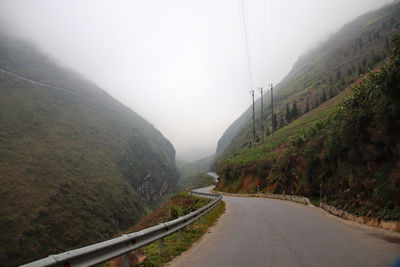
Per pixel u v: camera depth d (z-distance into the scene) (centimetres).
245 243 720
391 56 868
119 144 13288
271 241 722
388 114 869
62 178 7562
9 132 8681
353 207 1041
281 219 1163
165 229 706
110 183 9006
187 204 3212
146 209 10556
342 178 1237
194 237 879
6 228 5128
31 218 5606
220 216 1473
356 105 1134
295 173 2309
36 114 10706
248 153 5325
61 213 6253
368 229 812
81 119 12850
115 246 464
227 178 5209
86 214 6756
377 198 884
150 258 623
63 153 9069
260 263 517
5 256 4638
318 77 13362
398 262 477
